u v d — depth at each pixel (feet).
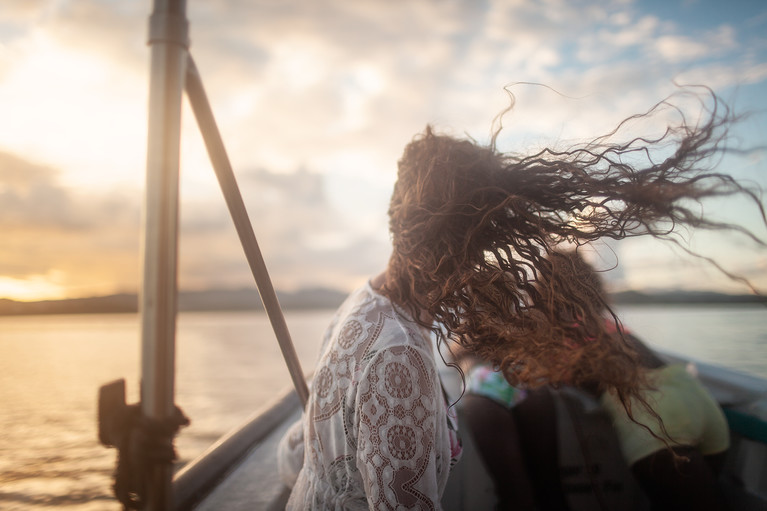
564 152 2.89
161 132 1.79
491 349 2.91
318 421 2.76
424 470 2.38
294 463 3.68
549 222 2.89
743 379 5.78
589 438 5.32
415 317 2.78
